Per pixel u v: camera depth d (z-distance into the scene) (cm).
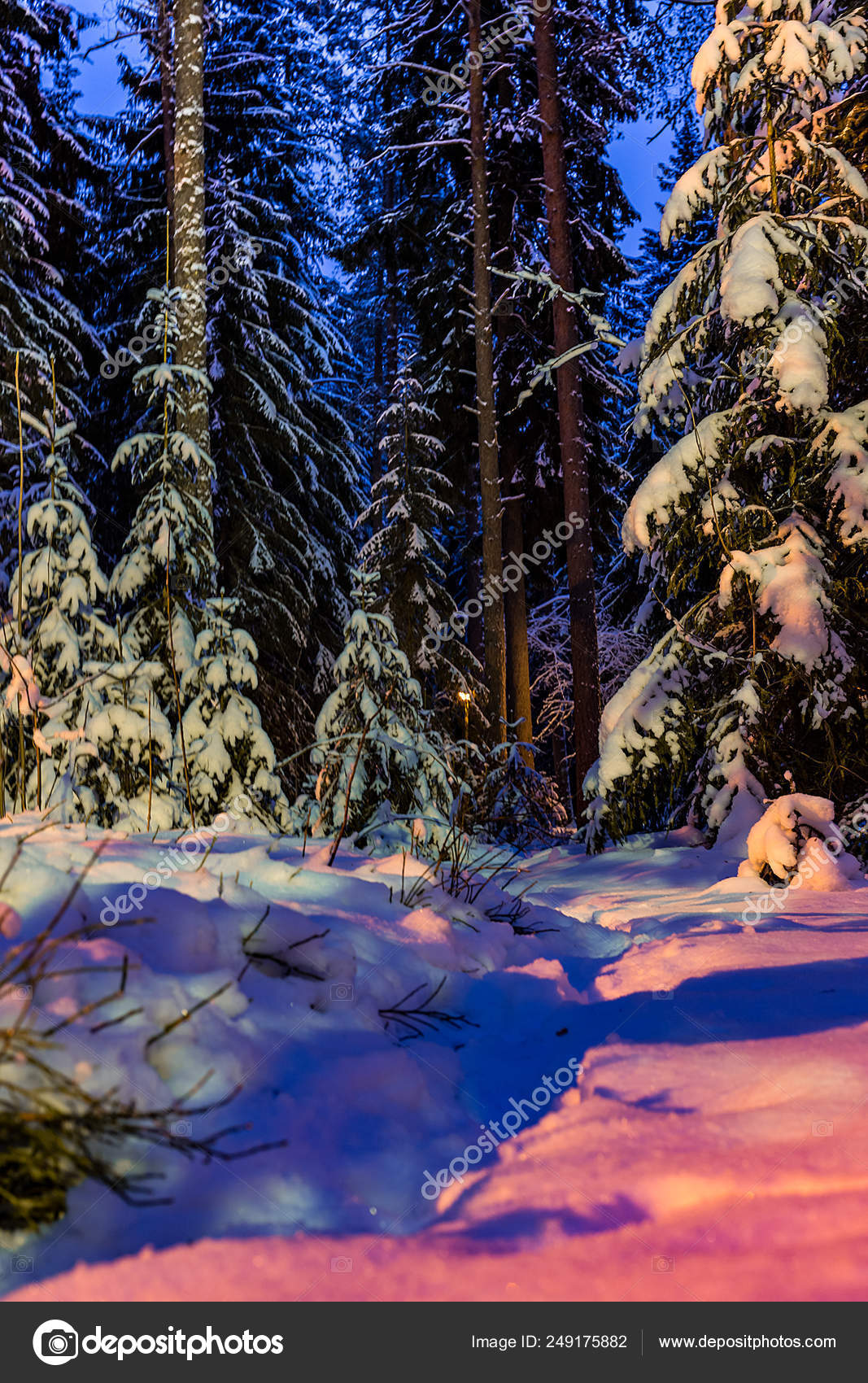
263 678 1373
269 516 1475
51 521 668
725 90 868
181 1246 158
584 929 506
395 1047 258
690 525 867
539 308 1498
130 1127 173
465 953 371
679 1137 201
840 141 907
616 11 1434
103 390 1588
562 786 2420
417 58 1636
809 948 411
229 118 1593
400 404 1777
